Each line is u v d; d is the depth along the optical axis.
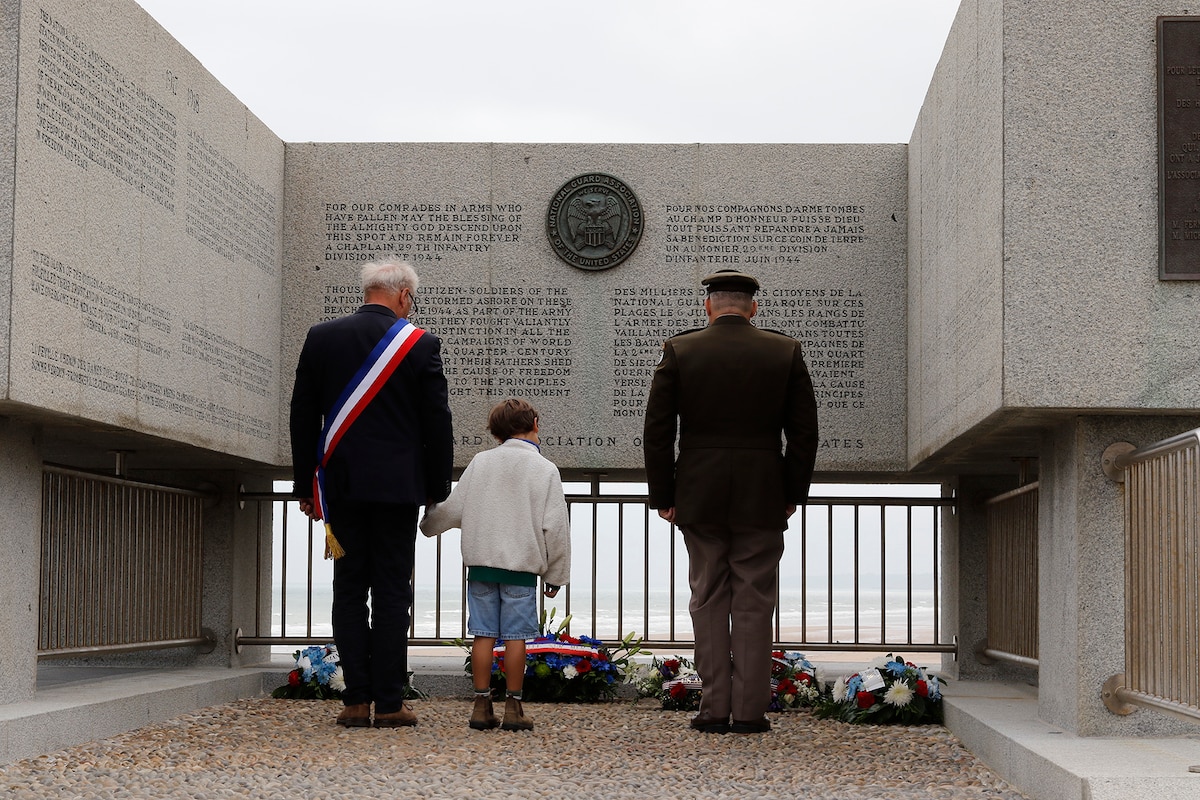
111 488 7.46
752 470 5.96
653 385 6.13
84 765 4.96
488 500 5.99
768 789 4.70
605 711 7.09
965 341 5.99
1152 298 5.05
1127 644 4.95
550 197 8.51
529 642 7.62
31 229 5.24
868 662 10.15
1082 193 5.09
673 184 8.48
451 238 8.51
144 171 6.37
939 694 6.79
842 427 8.36
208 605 8.52
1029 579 7.12
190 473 8.59
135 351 6.24
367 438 5.83
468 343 8.47
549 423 8.42
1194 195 5.04
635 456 8.38
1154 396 5.03
